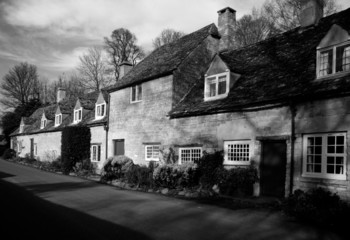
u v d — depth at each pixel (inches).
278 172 502.3
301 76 509.0
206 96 661.3
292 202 409.4
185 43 842.2
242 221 369.7
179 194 548.4
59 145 1300.4
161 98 754.8
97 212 409.7
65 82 2536.9
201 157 610.9
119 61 2101.4
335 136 434.6
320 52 481.7
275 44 666.2
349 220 353.4
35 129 1592.0
